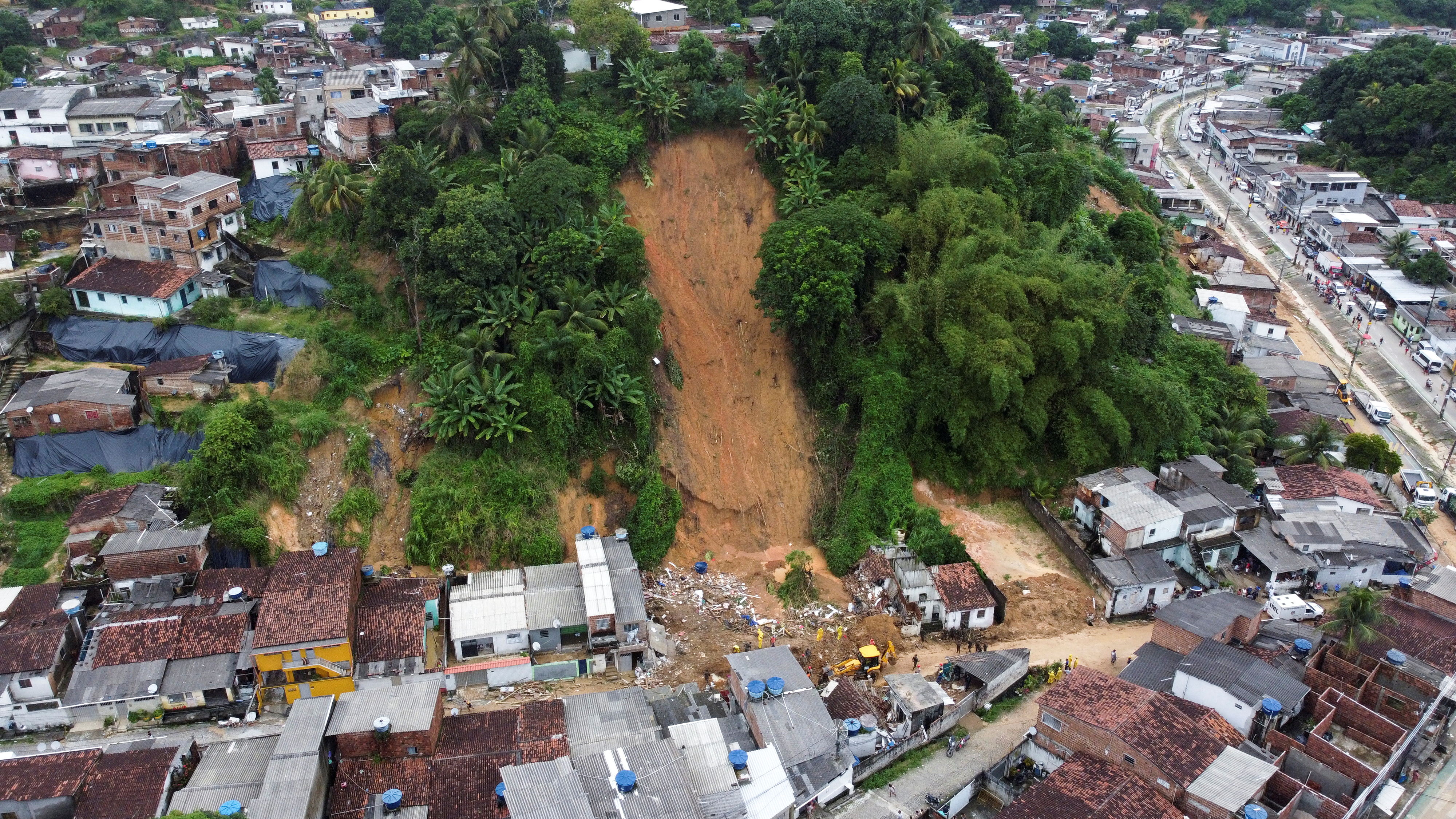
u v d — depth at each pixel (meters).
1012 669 50.75
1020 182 75.00
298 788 38.06
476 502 55.41
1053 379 64.62
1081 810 40.44
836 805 43.66
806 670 51.03
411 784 40.38
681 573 59.28
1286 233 126.50
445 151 70.81
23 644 44.78
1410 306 99.31
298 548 54.16
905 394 63.62
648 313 61.38
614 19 78.31
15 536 52.22
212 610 47.69
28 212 73.69
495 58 73.06
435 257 59.69
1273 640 52.50
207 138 78.38
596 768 39.66
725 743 43.00
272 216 70.81
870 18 79.56
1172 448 68.19
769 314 66.00
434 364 58.94
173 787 40.06
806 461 64.88
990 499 66.06
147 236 65.56
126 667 45.28
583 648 50.78
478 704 48.12
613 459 60.47
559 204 64.31
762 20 103.94
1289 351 91.38
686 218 72.69
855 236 64.12
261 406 55.44
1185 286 97.69
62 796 38.53
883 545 59.16
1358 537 62.12
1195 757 42.38
